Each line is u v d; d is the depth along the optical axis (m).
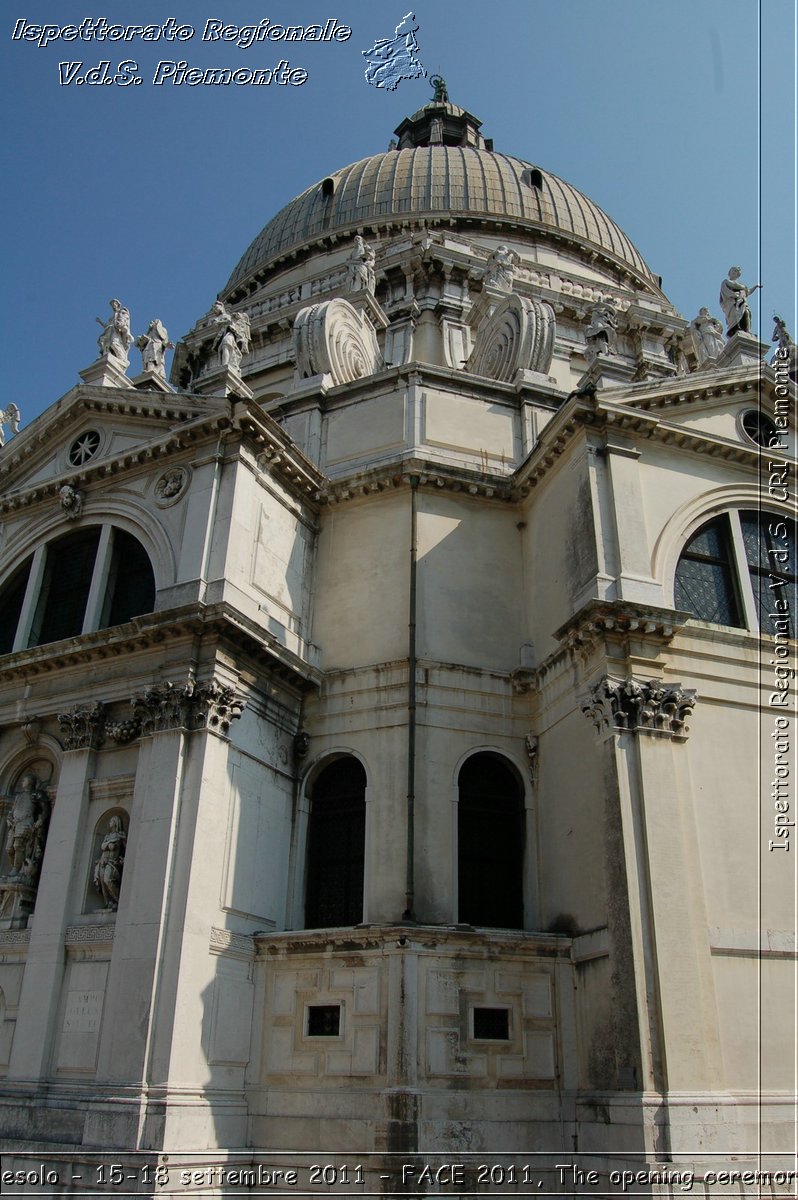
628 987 13.35
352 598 19.08
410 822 16.25
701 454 18.17
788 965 14.59
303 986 15.17
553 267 33.59
